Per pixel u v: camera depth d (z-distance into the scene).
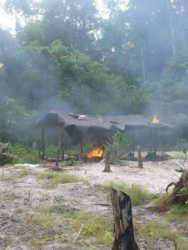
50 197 6.90
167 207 5.93
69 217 5.47
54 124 15.40
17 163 13.46
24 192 7.43
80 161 13.78
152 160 14.32
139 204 6.52
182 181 6.00
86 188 7.82
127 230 3.54
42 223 5.02
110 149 13.66
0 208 5.91
